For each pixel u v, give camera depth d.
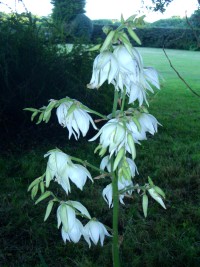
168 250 3.02
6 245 3.14
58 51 6.18
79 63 6.13
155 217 3.56
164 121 7.31
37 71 5.69
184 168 4.80
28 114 5.84
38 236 3.23
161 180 4.45
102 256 2.94
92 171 4.72
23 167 4.79
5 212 3.58
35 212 3.63
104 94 6.12
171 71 16.77
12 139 5.74
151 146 5.70
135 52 1.37
